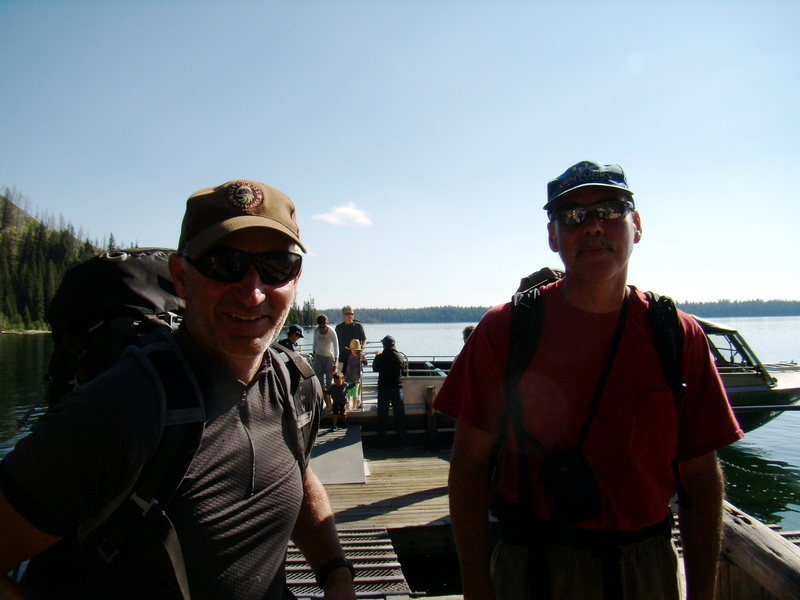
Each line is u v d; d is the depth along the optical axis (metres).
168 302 1.63
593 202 1.59
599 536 1.56
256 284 1.27
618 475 1.56
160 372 1.17
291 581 3.66
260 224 1.26
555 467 1.56
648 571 1.57
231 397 1.29
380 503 6.03
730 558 2.17
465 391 1.73
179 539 1.13
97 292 1.59
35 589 1.17
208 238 1.24
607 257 1.57
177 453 1.12
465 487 1.71
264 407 1.38
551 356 1.63
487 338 1.71
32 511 1.01
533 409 1.62
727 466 10.47
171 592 1.11
